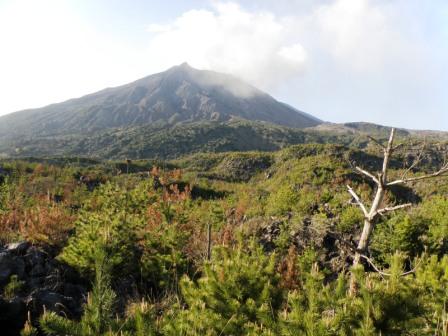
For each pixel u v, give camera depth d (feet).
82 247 30.40
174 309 19.30
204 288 20.13
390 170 146.20
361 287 15.25
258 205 80.59
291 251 37.93
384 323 14.43
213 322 18.15
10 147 563.89
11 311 23.49
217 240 44.68
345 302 15.02
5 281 27.50
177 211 57.31
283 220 49.29
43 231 38.60
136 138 564.30
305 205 66.49
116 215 40.98
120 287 30.01
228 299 19.25
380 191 19.83
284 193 73.82
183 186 142.51
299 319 15.19
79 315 25.26
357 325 14.52
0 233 39.70
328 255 39.70
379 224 41.34
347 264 36.81
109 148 530.68
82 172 152.87
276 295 20.66
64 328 15.51
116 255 29.63
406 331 14.60
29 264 30.17
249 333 15.67
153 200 70.64
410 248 36.52
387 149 19.74
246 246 41.37
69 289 28.55
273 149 627.46
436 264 20.21
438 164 148.97
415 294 15.34
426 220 43.91
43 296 25.57
